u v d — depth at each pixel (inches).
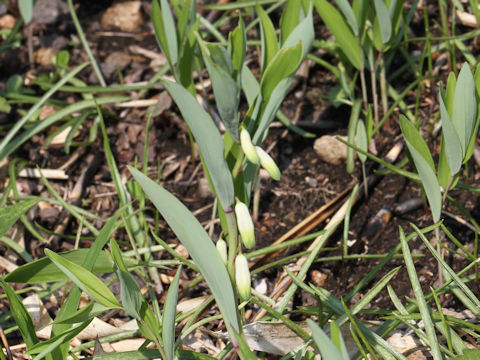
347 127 34.4
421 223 29.7
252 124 19.7
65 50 40.2
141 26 42.9
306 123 34.7
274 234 30.4
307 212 31.2
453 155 21.9
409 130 21.3
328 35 38.6
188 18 28.0
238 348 20.1
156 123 36.2
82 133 36.1
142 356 22.4
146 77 39.1
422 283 27.8
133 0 43.9
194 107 18.2
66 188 33.9
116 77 39.3
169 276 29.1
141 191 29.1
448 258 28.3
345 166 32.8
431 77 32.1
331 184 32.2
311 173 32.9
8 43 40.3
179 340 22.6
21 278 21.2
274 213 31.4
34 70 40.2
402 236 23.0
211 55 17.8
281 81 19.2
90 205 33.0
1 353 22.6
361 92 35.7
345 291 28.1
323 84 36.8
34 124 33.2
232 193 19.1
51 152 35.4
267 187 32.5
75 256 22.2
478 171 30.9
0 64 40.5
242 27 18.5
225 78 17.9
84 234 31.5
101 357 22.3
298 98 36.3
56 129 36.1
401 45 32.3
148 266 27.0
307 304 27.7
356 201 30.6
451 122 21.1
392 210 30.2
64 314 21.8
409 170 31.8
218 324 27.1
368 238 29.5
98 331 26.2
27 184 33.8
